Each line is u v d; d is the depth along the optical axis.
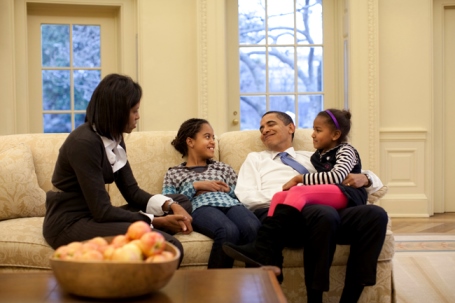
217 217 2.65
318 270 2.49
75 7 5.36
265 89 5.57
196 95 5.34
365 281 2.53
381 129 5.45
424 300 3.01
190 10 5.33
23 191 2.88
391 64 5.45
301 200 2.60
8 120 5.12
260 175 3.07
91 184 2.38
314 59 5.61
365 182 2.83
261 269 1.91
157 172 3.11
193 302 1.59
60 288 1.71
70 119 5.48
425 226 5.02
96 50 5.49
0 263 2.55
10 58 5.12
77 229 2.42
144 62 5.29
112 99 2.42
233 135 3.31
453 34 5.62
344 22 5.51
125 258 1.59
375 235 2.54
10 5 5.10
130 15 5.36
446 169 5.67
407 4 5.43
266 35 5.55
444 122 5.62
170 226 2.57
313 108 5.62
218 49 5.31
